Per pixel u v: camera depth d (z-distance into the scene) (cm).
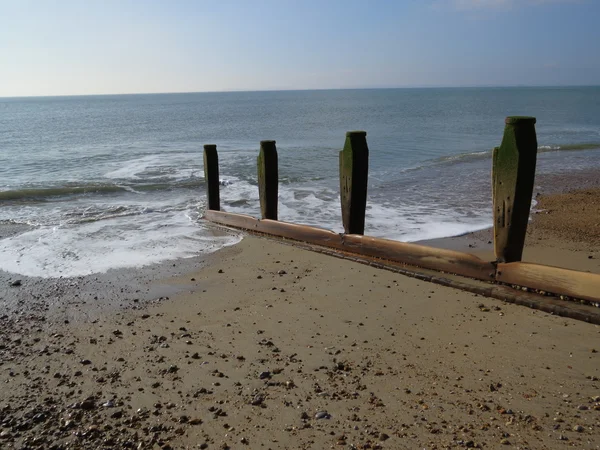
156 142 2755
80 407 371
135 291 624
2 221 1001
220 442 327
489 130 3328
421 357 432
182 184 1413
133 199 1237
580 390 369
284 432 335
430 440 319
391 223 955
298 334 487
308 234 773
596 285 488
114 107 10631
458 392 374
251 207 1148
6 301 596
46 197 1262
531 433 321
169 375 416
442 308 533
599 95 13312
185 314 549
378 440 321
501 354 429
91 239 859
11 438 335
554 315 497
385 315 524
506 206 534
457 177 1520
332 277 642
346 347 457
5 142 2842
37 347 476
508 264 551
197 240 843
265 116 5609
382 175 1577
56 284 652
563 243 798
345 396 375
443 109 6669
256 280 647
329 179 1491
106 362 442
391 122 4231
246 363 432
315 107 8112
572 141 2536
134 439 332
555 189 1307
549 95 14038
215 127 3959
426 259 629
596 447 304
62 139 3020
